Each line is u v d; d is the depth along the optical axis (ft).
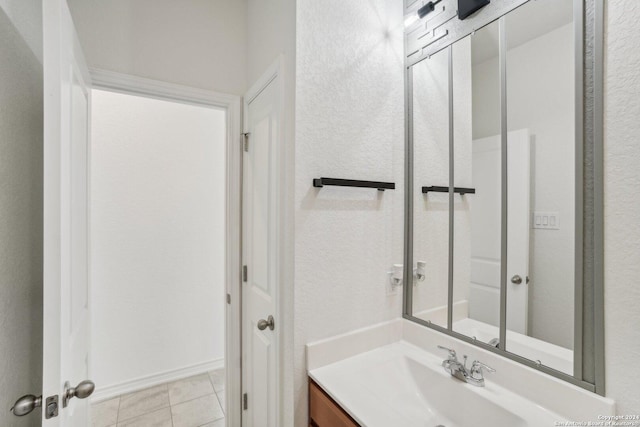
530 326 3.04
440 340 3.90
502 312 3.30
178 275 7.75
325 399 3.36
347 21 3.93
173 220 7.67
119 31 4.42
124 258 7.11
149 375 7.41
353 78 3.97
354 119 3.98
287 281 3.72
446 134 3.92
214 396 7.07
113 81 4.38
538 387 2.88
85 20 4.21
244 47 5.43
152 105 7.41
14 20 3.04
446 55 3.88
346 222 3.93
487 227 3.48
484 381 3.31
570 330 2.71
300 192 3.55
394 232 4.40
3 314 2.88
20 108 3.13
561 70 2.77
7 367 2.93
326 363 3.75
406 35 4.46
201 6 5.04
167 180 7.58
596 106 2.51
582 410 2.56
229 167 5.44
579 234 2.61
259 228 4.77
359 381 3.46
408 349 4.18
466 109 3.67
